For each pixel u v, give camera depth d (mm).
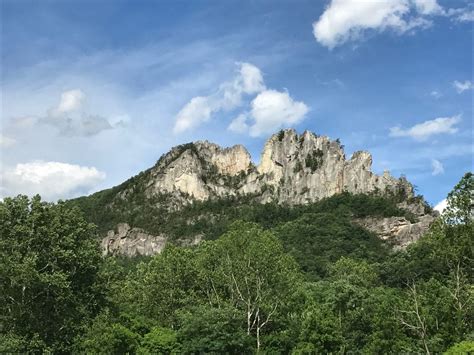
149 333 69062
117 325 64125
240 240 79188
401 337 67562
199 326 67625
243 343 67750
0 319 59688
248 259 77000
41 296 63156
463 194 63000
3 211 61938
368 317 76062
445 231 63938
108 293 69250
